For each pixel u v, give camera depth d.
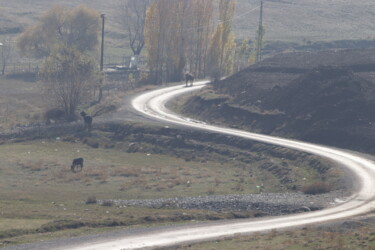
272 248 101.75
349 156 192.88
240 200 148.50
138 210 141.00
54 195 162.88
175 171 196.75
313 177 177.00
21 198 156.50
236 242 108.81
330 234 109.19
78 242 110.00
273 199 149.75
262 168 196.75
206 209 143.75
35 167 198.00
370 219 126.06
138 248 106.25
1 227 120.56
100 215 134.25
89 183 180.00
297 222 125.56
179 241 111.06
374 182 161.88
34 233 117.94
